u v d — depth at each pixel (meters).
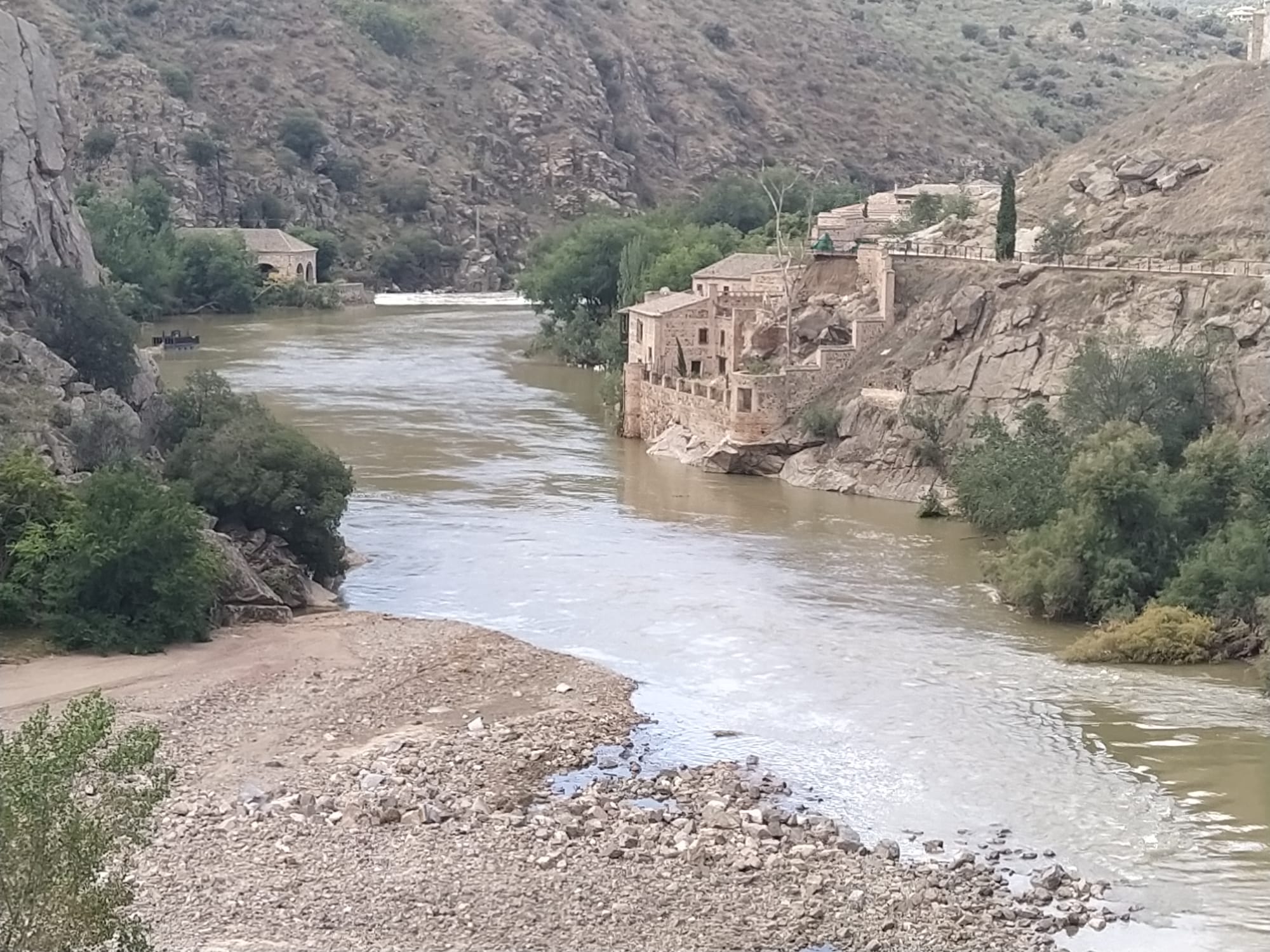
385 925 45.41
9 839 34.75
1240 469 81.12
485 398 150.12
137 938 37.59
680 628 76.50
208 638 73.12
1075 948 45.78
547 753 59.75
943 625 77.31
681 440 120.62
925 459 105.69
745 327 123.69
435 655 71.06
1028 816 54.78
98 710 38.03
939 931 46.25
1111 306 105.12
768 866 50.22
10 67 103.62
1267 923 47.25
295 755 58.66
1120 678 69.56
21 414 85.44
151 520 71.75
